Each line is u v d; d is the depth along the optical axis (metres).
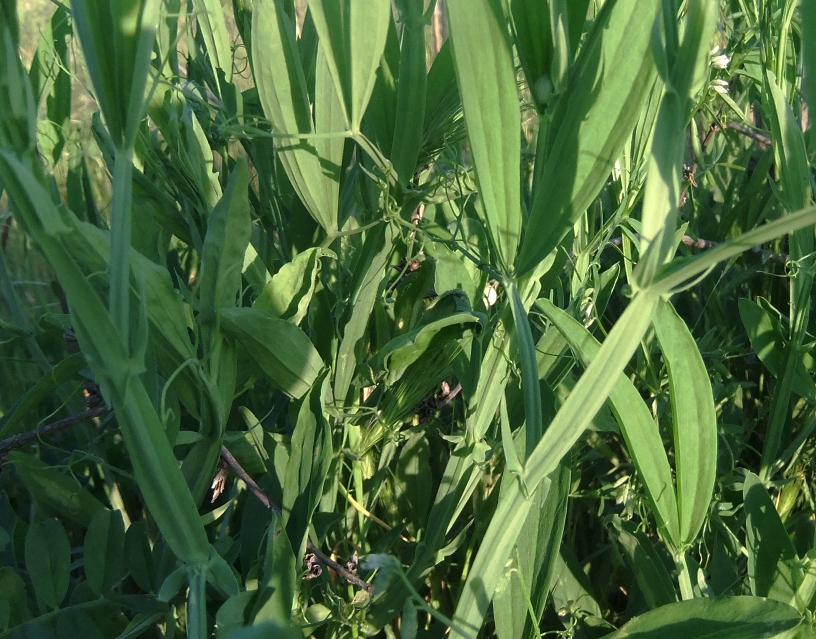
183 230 0.60
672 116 0.30
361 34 0.41
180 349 0.43
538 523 0.49
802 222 0.26
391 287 0.59
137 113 0.34
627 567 0.71
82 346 0.34
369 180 0.55
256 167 0.62
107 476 0.72
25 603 0.55
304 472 0.46
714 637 0.44
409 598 0.38
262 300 0.48
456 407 0.78
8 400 0.78
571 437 0.37
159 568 0.54
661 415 0.73
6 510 0.70
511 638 0.48
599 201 0.72
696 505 0.48
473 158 0.38
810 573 0.54
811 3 0.52
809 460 0.77
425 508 0.68
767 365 0.69
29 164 0.32
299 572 0.46
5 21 0.31
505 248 0.41
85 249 0.39
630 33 0.36
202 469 0.47
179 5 0.57
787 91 0.74
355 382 0.56
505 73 0.35
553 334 0.59
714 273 0.95
